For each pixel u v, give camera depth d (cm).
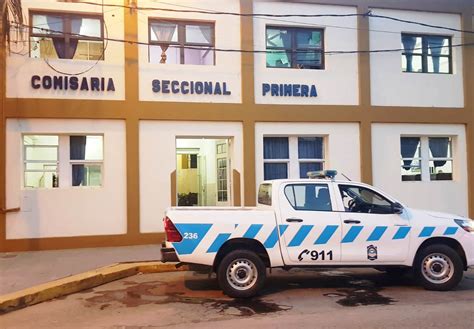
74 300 768
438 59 1457
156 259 1031
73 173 1221
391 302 734
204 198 1596
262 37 1319
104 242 1198
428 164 1443
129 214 1213
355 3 1373
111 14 1224
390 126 1395
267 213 784
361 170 1359
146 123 1239
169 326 627
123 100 1220
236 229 769
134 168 1220
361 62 1370
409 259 800
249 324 629
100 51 1231
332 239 785
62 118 1187
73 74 1194
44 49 1201
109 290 833
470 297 763
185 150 1650
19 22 1162
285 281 891
